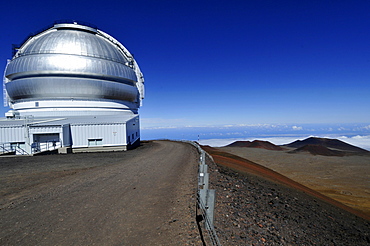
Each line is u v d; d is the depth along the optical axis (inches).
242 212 290.8
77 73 1636.3
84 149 1240.8
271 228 261.3
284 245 226.5
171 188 403.2
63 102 1631.4
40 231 230.7
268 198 389.4
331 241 273.9
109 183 444.1
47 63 1592.0
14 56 1818.4
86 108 1690.5
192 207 293.4
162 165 684.1
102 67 1733.5
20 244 204.2
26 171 577.0
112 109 1807.3
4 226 243.4
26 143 1106.7
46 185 426.9
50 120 1346.0
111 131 1270.9
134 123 1576.0
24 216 271.9
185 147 1444.4
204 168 365.4
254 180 523.8
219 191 374.0
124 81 1919.3
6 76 1742.1
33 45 1710.1
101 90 1728.6
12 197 349.7
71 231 230.2
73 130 1235.2
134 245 200.2
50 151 1101.7
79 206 307.4
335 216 410.9
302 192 565.0
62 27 1845.5
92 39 1839.3
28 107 1626.5
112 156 946.1
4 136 1148.5
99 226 241.6
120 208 298.5
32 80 1590.8
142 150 1266.0
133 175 524.4
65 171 577.3
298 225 295.4
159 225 241.6
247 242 213.0
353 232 333.7
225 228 235.3
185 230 226.1
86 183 443.5
